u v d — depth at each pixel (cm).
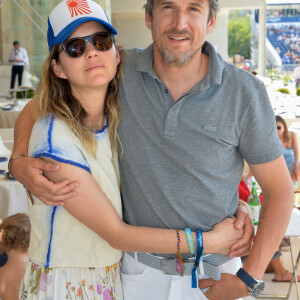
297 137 428
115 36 146
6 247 225
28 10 948
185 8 139
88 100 142
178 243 142
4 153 402
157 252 143
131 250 142
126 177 151
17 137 153
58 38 134
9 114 598
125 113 149
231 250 149
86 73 135
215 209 148
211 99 142
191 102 143
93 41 134
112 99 149
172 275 153
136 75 150
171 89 146
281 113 579
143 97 147
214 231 147
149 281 156
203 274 151
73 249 143
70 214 142
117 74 150
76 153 134
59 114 137
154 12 143
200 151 143
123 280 161
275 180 151
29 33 1028
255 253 150
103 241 146
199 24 140
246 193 234
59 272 145
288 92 876
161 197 147
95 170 139
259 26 1354
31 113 157
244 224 153
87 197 134
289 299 303
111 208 138
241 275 150
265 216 154
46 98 139
